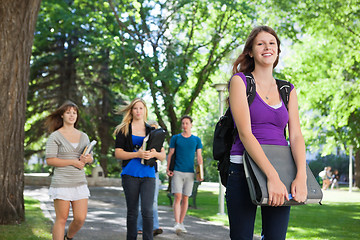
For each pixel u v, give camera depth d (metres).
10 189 7.83
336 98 21.66
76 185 5.30
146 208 5.51
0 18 7.98
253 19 20.20
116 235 7.40
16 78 8.06
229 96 2.72
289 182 2.51
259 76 2.79
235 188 2.63
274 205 2.45
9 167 7.85
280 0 20.41
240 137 2.60
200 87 22.20
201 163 8.50
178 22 20.72
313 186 2.55
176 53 19.67
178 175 8.17
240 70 2.95
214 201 16.39
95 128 28.47
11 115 7.93
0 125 7.81
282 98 2.78
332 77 21.83
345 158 49.47
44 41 26.34
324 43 21.95
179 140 8.25
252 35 2.82
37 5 8.54
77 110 5.53
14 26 8.06
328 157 49.94
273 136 2.68
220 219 10.31
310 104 25.11
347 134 27.28
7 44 7.98
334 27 20.31
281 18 21.05
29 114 27.11
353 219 10.88
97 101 28.56
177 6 19.62
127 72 19.95
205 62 22.86
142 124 5.93
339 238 7.69
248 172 2.51
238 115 2.62
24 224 7.77
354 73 22.12
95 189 23.47
